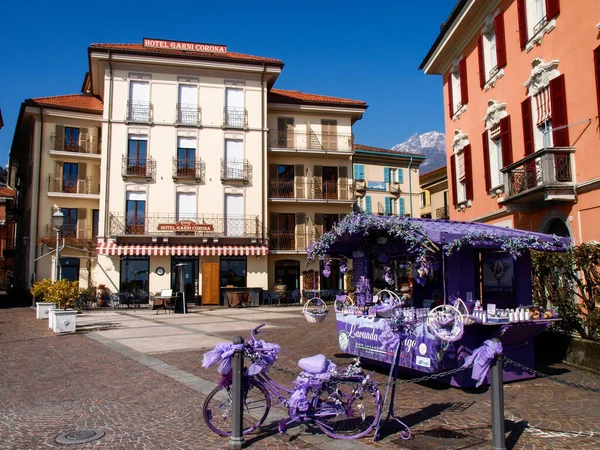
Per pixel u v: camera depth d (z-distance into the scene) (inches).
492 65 722.2
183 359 425.1
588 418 251.9
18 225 1685.5
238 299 1189.7
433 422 246.5
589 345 367.9
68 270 1354.6
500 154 705.6
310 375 225.5
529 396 295.7
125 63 1279.5
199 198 1301.7
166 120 1295.5
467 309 324.5
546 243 343.6
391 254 384.2
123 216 1245.1
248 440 221.8
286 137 1437.0
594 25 492.7
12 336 591.8
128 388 319.3
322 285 1386.6
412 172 1972.2
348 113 1487.5
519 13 618.5
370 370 377.7
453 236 305.0
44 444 216.5
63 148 1391.5
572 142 523.8
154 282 1255.5
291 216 1422.2
